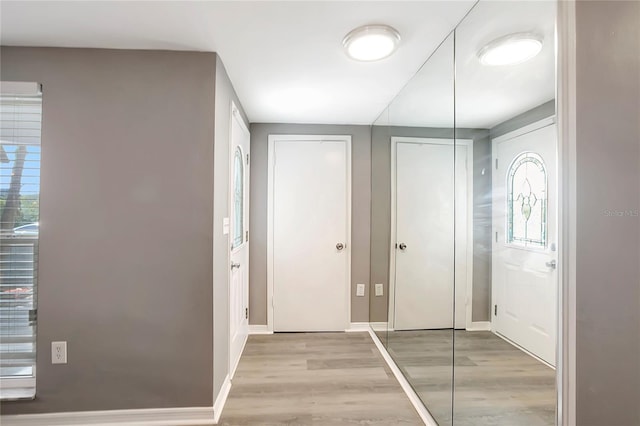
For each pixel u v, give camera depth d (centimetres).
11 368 169
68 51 168
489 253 133
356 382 214
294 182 305
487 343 135
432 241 181
